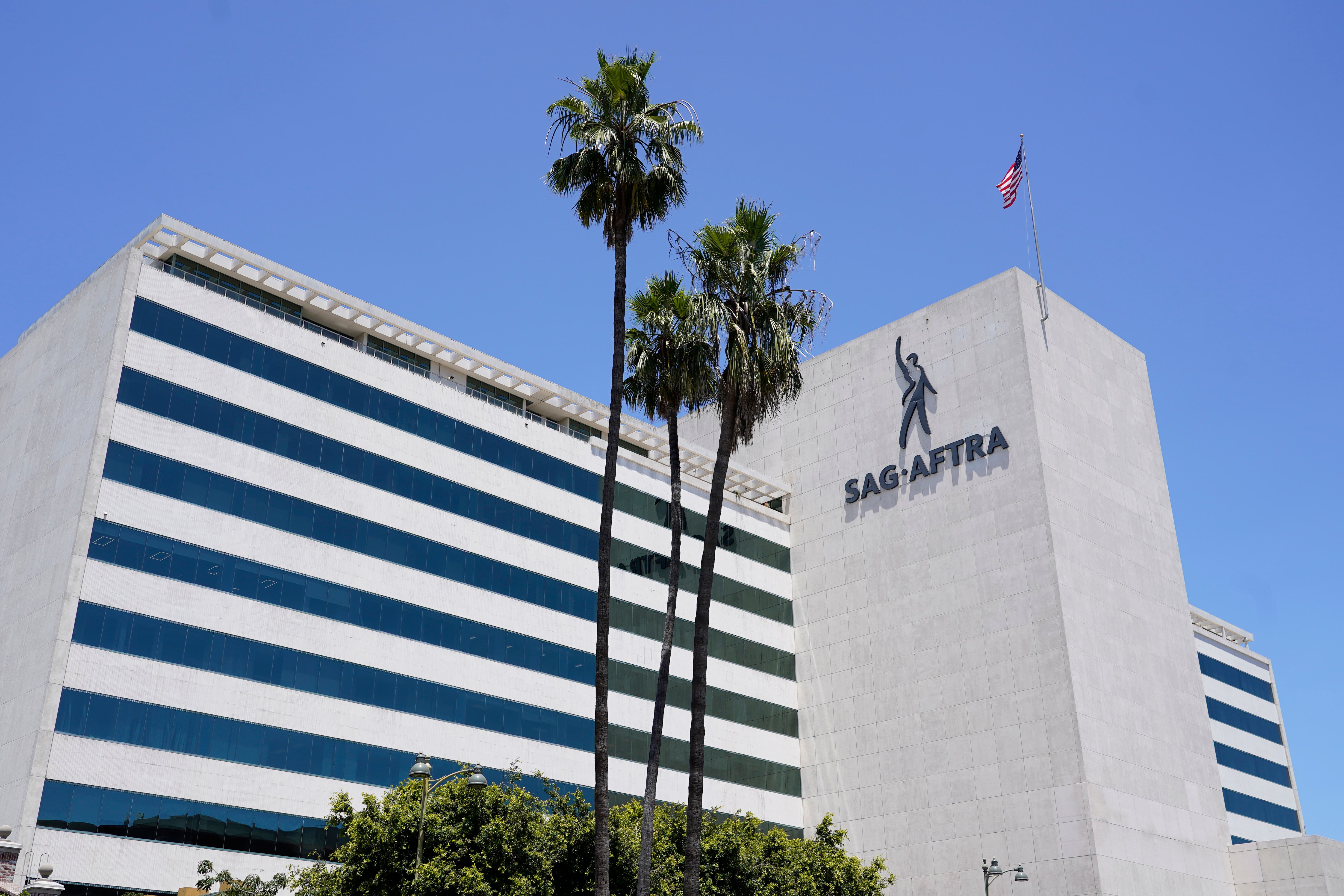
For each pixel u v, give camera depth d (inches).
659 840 1791.3
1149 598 2837.1
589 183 1555.1
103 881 1747.0
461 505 2412.6
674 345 1636.3
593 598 2588.6
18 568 1991.9
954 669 2731.3
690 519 2928.2
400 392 2389.3
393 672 2188.7
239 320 2180.1
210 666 1955.0
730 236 1615.4
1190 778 2711.6
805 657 3034.0
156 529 1958.7
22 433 2161.7
